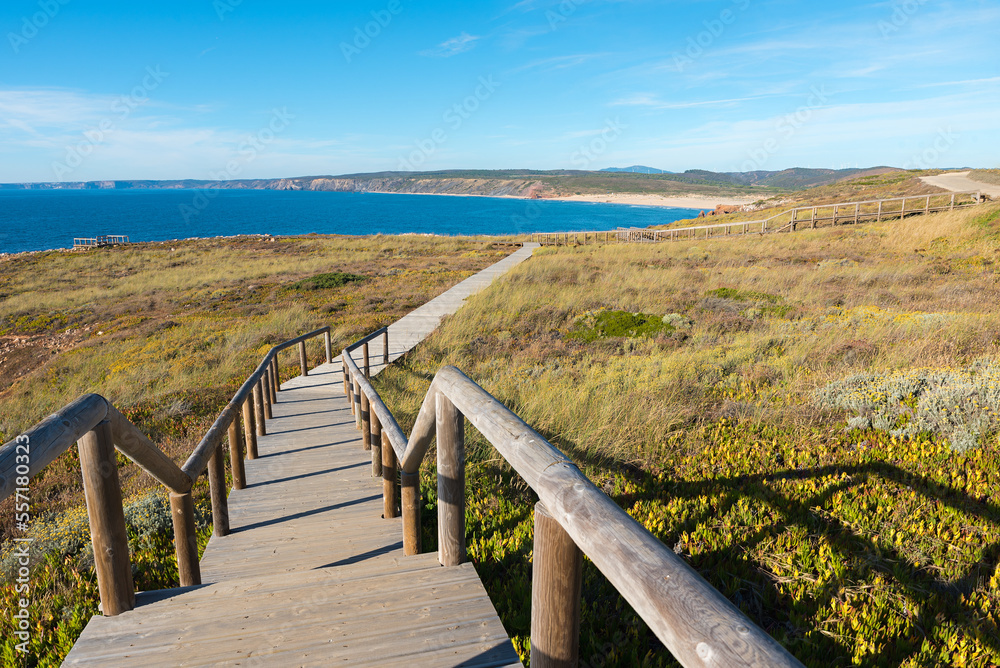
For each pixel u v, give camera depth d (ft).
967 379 16.83
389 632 5.93
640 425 16.43
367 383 14.35
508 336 36.06
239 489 14.42
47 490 18.84
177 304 65.51
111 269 105.60
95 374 36.24
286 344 27.22
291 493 14.19
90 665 5.42
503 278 59.98
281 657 5.54
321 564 10.25
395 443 9.05
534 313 41.78
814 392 18.25
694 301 42.65
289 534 11.63
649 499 12.71
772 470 13.52
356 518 12.48
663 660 7.99
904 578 9.17
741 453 14.62
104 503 5.84
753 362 23.75
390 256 109.29
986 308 31.01
